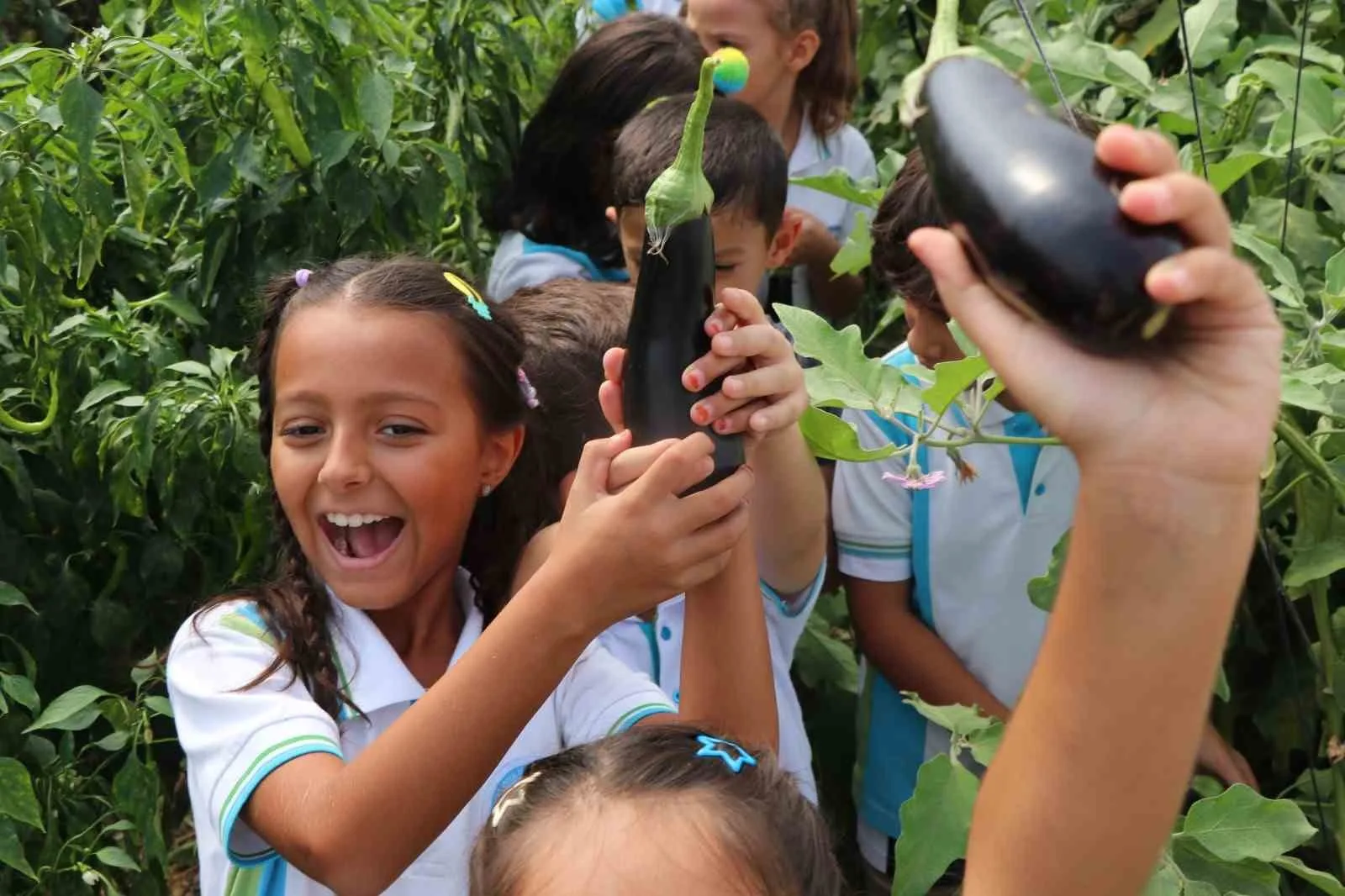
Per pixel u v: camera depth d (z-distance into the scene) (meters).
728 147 1.84
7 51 1.93
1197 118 1.34
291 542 1.34
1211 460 0.55
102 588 2.20
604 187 2.29
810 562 1.49
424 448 1.21
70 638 2.11
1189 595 0.57
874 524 1.84
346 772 1.04
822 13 2.45
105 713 1.91
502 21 2.48
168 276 2.30
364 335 1.19
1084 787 0.61
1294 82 1.72
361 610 1.29
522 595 1.00
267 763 1.12
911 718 1.89
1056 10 2.33
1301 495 1.59
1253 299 0.53
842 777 2.26
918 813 1.37
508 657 0.99
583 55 2.28
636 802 0.87
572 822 0.86
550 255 2.31
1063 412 0.55
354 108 2.18
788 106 2.52
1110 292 0.52
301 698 1.21
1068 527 1.78
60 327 2.01
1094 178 0.54
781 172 1.92
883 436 1.79
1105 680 0.59
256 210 2.13
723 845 0.85
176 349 2.17
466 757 1.00
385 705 1.25
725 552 1.01
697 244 0.95
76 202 1.86
